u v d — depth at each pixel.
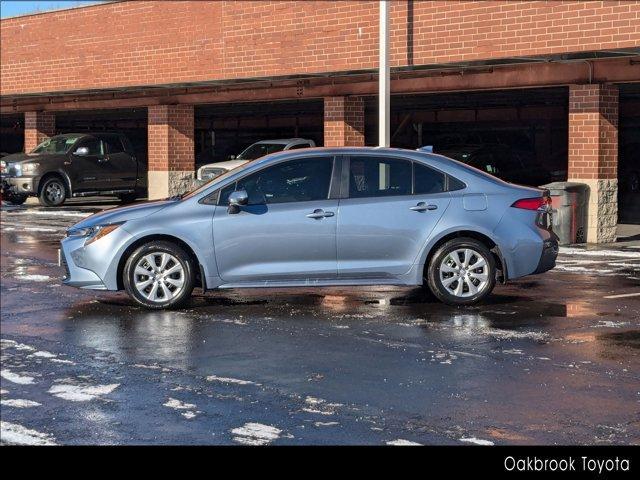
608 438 6.42
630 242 18.45
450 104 29.05
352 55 22.80
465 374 8.09
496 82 18.94
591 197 18.12
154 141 26.66
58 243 18.34
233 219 11.01
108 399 7.46
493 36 20.05
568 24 18.81
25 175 27.75
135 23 28.05
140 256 11.07
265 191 11.12
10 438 6.55
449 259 11.17
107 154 29.02
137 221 11.09
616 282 13.12
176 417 6.98
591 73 17.59
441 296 11.16
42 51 31.06
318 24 23.48
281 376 8.09
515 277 11.32
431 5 21.11
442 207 11.13
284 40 24.30
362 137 22.41
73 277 11.27
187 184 26.72
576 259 15.70
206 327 10.15
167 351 9.07
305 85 22.36
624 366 8.30
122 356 8.89
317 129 37.41
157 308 11.13
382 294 12.14
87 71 29.66
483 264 11.19
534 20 19.34
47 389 7.77
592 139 18.05
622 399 7.31
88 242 11.17
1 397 7.54
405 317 10.58
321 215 10.98
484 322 10.27
